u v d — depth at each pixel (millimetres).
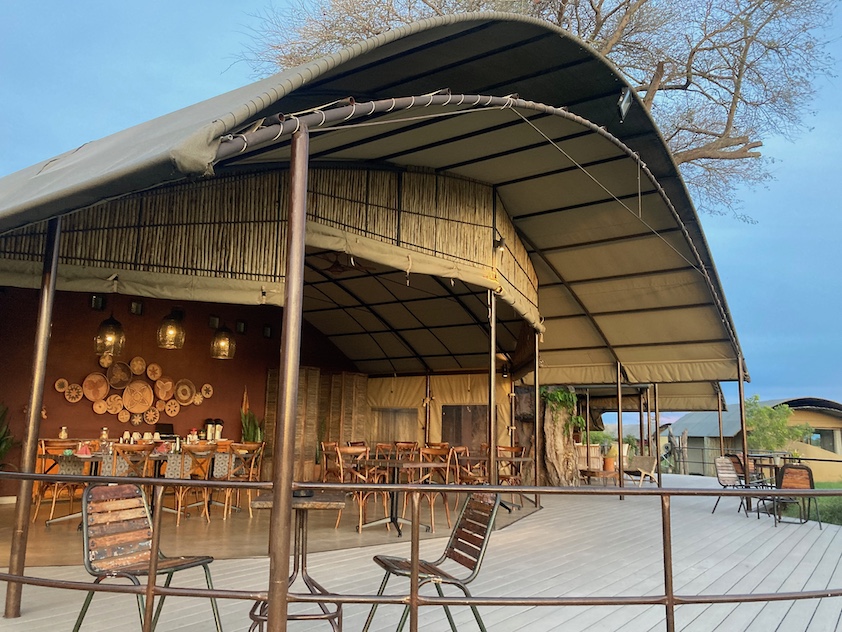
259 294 5523
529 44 5742
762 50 14562
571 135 7430
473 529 3389
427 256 7438
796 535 7922
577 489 2740
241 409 11906
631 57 15328
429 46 5309
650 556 6195
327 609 4094
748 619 4227
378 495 10102
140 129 5113
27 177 5414
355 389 13945
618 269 10820
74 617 3783
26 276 4570
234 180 5562
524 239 10328
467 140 6992
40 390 4117
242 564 5246
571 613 4219
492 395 8023
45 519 7379
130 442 9055
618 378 12953
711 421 28766
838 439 26688
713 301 10789
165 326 8500
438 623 3900
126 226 4988
